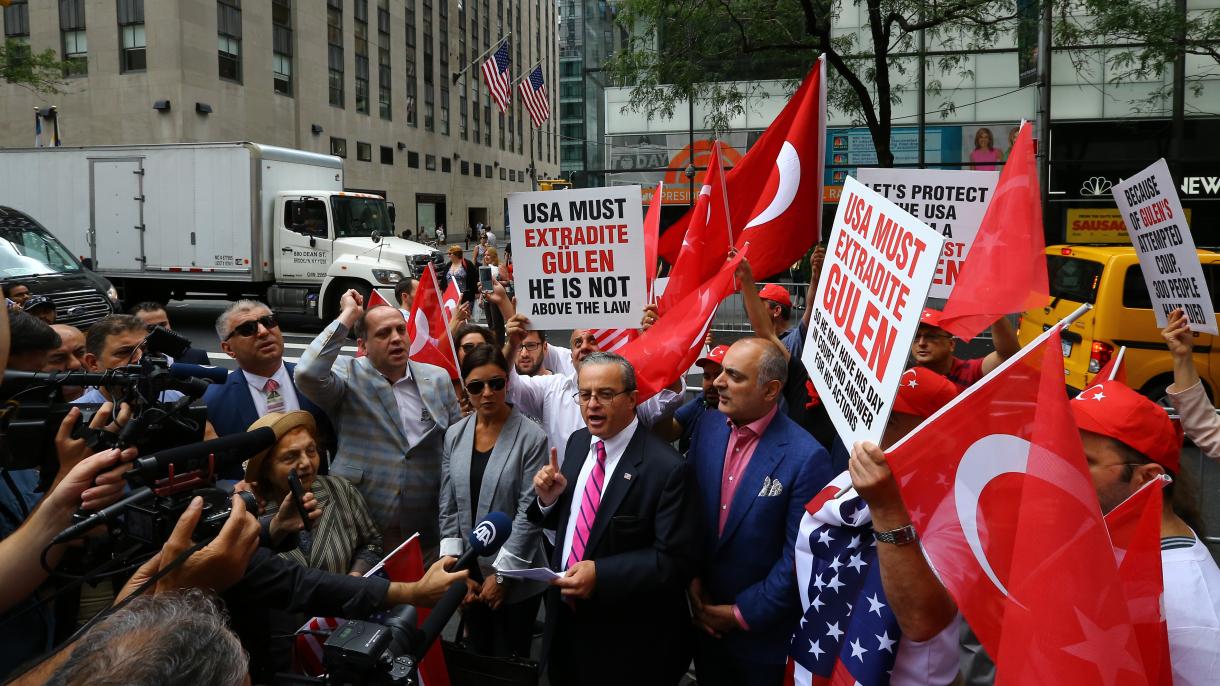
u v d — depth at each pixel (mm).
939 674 2367
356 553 3234
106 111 28828
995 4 13547
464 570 2336
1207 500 5969
